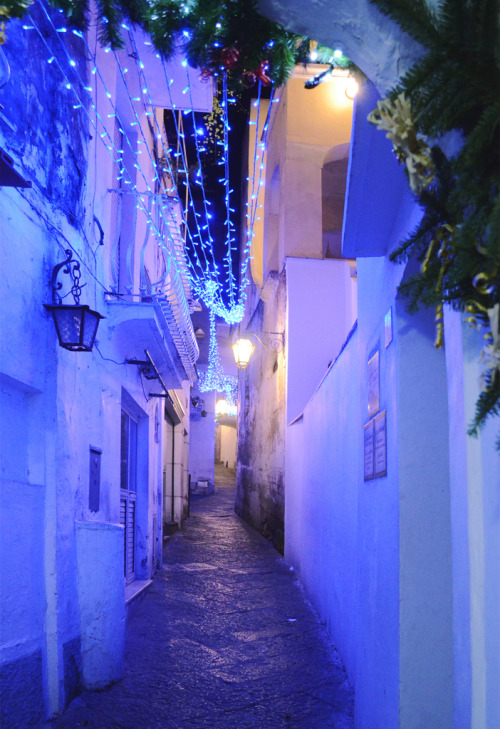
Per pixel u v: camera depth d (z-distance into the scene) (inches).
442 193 73.8
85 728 170.7
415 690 125.6
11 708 156.2
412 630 127.6
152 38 111.7
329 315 478.6
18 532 167.9
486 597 79.7
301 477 391.9
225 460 1619.1
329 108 498.0
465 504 86.7
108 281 269.6
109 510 264.5
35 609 174.6
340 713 188.4
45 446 184.2
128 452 352.2
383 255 155.1
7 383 169.5
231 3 102.0
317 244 488.7
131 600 291.1
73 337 183.3
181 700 196.4
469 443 83.8
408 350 136.6
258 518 649.6
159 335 281.7
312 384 472.1
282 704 195.3
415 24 67.0
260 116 625.6
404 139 71.0
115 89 287.9
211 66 112.8
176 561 462.3
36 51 181.3
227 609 318.7
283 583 383.6
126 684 204.7
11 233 162.4
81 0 113.3
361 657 172.4
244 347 519.5
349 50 94.1
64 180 202.8
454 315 91.7
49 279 189.5
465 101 66.1
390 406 143.9
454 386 92.4
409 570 129.4
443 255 76.0
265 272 578.6
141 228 345.1
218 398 1201.4
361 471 182.2
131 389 320.8
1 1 93.3
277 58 113.1
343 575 233.9
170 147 538.6
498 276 64.2
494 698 76.3
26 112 173.6
